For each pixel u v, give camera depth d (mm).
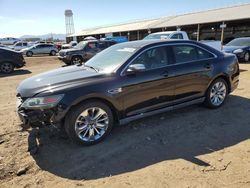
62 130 4699
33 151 4016
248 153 3803
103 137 4277
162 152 3902
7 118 5543
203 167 3465
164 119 5148
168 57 4852
